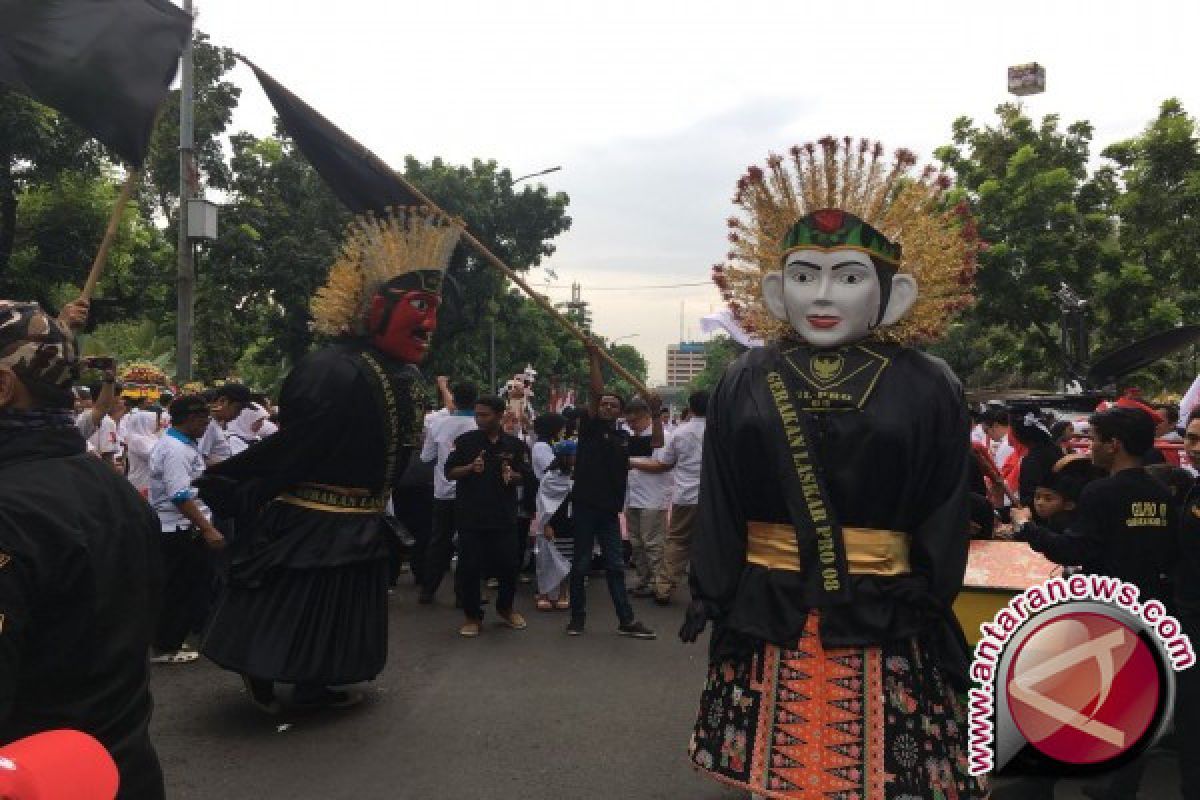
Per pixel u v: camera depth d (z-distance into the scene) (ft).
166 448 19.07
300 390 15.94
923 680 10.55
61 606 6.03
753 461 11.03
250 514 16.24
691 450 26.35
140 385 34.01
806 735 10.32
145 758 6.57
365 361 16.56
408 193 18.54
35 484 6.05
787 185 11.99
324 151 18.86
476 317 95.71
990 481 19.60
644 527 27.86
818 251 11.34
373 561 16.46
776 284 11.94
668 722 16.16
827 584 10.38
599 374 22.35
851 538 10.62
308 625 15.81
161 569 7.02
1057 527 15.07
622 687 18.26
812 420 10.85
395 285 16.90
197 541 19.83
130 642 6.45
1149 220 62.39
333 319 17.51
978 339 82.94
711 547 11.25
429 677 18.89
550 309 21.20
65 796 4.98
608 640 22.18
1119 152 65.57
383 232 17.67
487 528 22.33
